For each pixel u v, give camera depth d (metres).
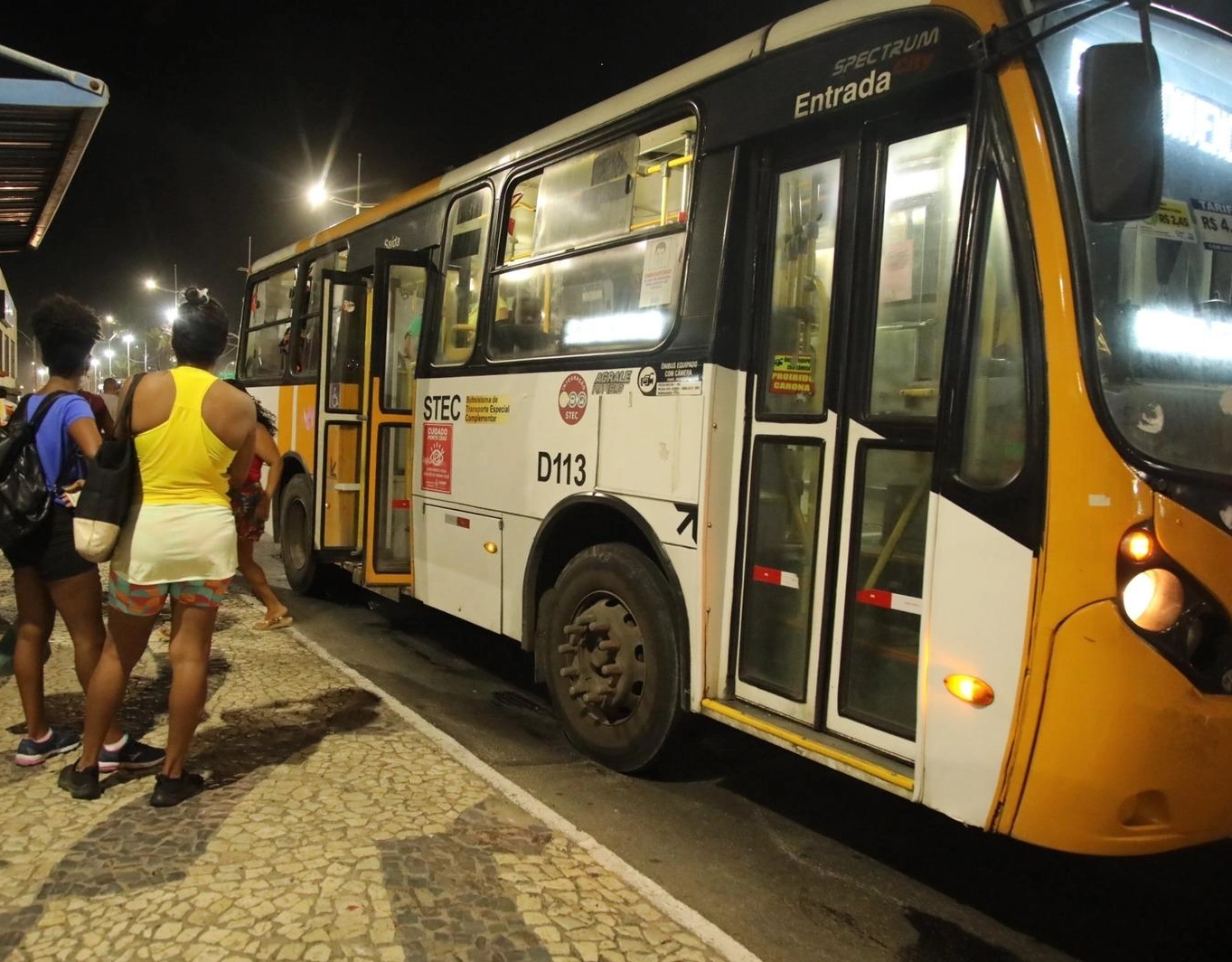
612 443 4.15
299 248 8.43
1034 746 2.54
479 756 4.36
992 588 2.64
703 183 3.82
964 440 2.75
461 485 5.40
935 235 3.05
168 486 3.32
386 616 7.30
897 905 3.17
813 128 3.45
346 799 3.53
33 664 3.73
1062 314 2.56
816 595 3.32
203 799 3.48
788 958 2.80
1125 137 2.38
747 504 3.63
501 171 5.27
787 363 3.53
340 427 6.64
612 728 4.14
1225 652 2.50
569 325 4.57
